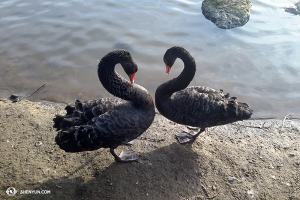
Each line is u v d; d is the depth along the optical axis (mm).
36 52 2375
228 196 1263
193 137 1605
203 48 2400
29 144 1503
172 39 2502
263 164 1431
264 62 2238
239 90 2018
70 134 1170
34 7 3045
